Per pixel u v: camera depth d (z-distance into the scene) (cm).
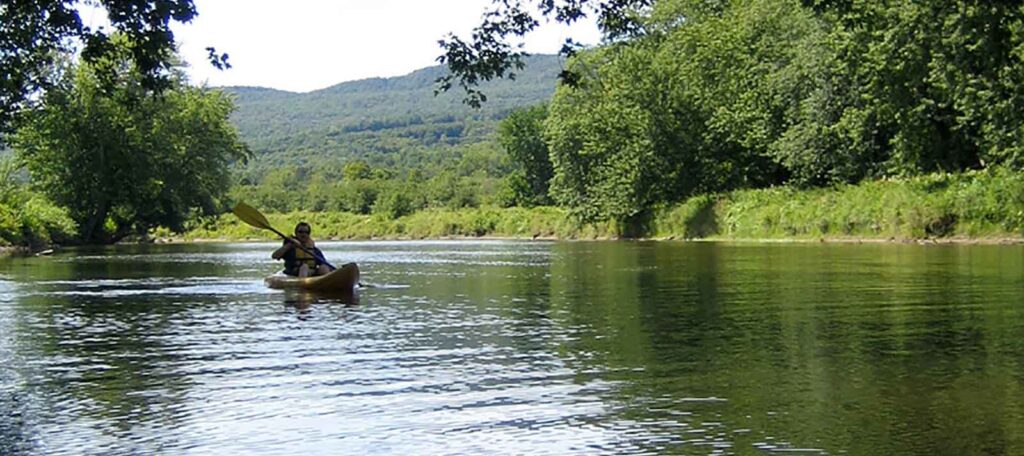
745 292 1472
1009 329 1008
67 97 4866
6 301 1468
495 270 2178
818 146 3994
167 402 706
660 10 4919
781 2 4575
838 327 1048
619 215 5009
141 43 1124
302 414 665
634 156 4816
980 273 1753
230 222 6712
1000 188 3134
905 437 582
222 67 1149
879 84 3578
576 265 2341
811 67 3966
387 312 1267
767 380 758
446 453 569
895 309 1203
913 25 3166
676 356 874
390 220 7231
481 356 889
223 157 5775
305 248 1767
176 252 3641
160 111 5150
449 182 9494
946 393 697
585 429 616
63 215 4756
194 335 1056
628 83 4844
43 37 1246
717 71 4716
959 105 3272
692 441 583
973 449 554
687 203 4638
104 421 650
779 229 3950
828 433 594
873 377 761
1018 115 2947
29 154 4956
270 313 1274
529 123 8956
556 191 5688
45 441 600
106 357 908
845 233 3616
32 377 808
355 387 752
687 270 2044
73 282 1877
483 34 1312
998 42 1571
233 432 620
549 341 977
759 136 4369
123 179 5053
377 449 579
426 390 737
